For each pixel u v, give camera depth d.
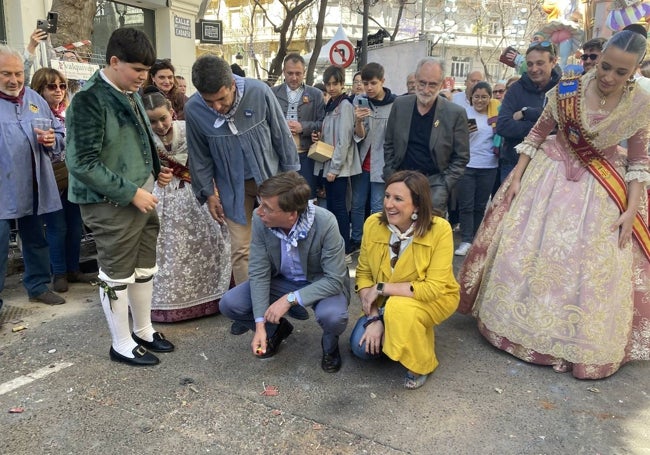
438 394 2.81
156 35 9.83
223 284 3.80
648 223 3.22
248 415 2.60
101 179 2.69
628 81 2.82
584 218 3.00
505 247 3.23
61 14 5.76
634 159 2.97
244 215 3.45
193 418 2.57
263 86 3.37
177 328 3.60
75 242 4.40
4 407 2.65
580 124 2.93
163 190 3.55
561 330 2.99
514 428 2.52
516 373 3.04
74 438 2.41
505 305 3.20
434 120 3.83
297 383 2.90
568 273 2.98
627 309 3.03
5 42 6.46
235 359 3.16
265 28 27.56
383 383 2.91
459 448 2.37
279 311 2.83
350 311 3.96
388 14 28.67
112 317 3.01
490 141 5.39
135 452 2.32
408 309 2.76
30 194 3.78
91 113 2.66
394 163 4.04
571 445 2.40
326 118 5.06
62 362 3.10
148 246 3.12
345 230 5.24
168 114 3.43
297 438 2.42
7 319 3.71
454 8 28.39
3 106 3.68
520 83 4.54
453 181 3.89
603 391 2.87
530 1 29.27
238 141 3.33
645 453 2.35
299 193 2.67
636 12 5.83
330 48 8.79
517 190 3.32
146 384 2.87
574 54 7.48
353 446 2.37
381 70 4.80
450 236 2.89
